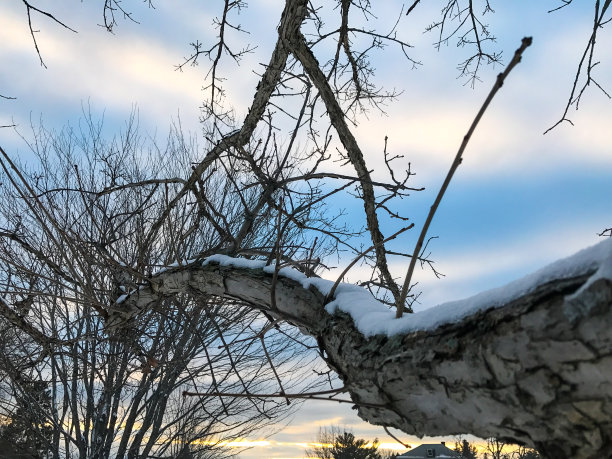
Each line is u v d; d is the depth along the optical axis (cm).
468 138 109
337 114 348
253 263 237
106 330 363
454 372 123
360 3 367
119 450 711
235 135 340
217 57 359
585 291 97
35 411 702
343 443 2594
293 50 335
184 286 281
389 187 287
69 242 290
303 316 195
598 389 100
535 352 106
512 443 125
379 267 354
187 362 539
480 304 121
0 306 369
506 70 98
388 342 143
